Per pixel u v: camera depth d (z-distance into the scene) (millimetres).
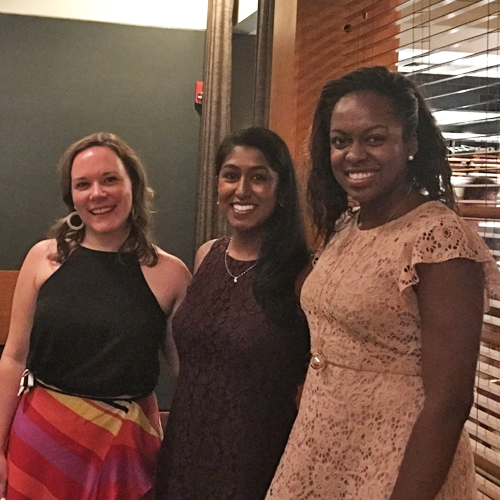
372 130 1035
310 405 1160
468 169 1460
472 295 924
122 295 1625
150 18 3402
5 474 1609
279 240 1467
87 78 3369
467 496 1043
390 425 1027
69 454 1536
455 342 910
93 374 1569
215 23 3047
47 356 1582
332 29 1871
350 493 1075
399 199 1092
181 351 1495
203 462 1425
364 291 1033
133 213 1709
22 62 3299
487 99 1522
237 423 1391
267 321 1393
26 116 3328
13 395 1709
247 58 3391
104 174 1617
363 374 1068
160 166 3488
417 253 958
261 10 2338
